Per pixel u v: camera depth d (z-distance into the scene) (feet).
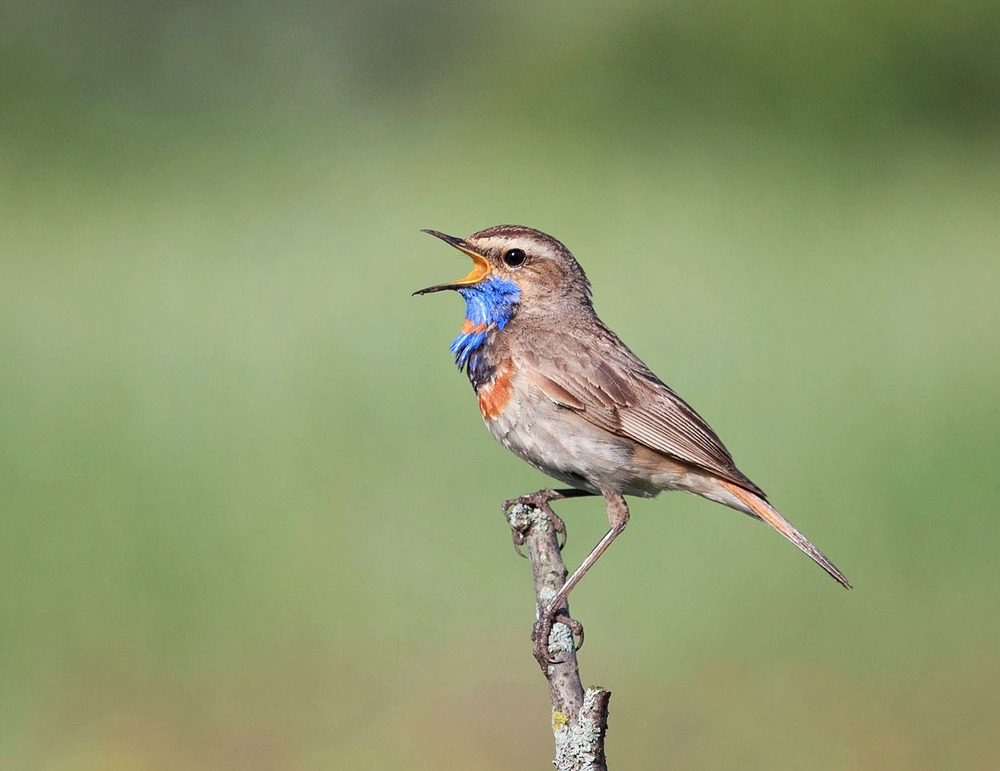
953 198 83.05
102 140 95.25
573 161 91.04
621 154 93.61
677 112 105.19
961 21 106.83
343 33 114.83
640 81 109.09
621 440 23.29
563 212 77.41
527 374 23.30
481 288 23.94
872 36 107.45
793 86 107.45
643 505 37.88
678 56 111.04
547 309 24.00
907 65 106.42
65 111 99.86
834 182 86.94
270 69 108.78
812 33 109.60
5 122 97.30
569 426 23.25
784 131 100.94
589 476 23.49
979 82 107.96
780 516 23.06
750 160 93.30
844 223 76.07
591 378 23.21
